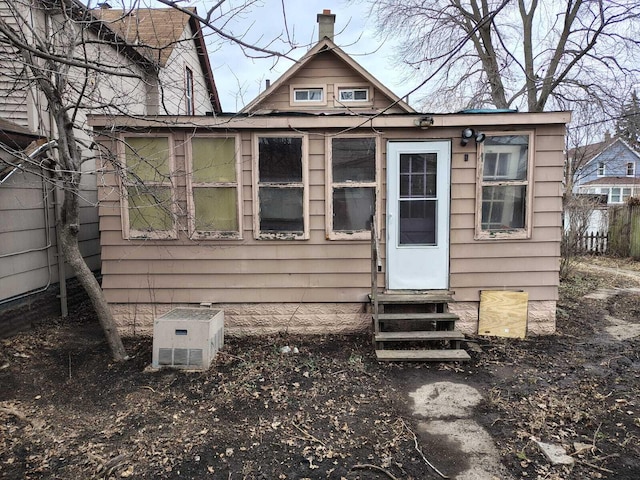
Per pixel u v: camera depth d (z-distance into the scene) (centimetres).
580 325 651
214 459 319
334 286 588
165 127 555
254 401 407
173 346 479
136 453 325
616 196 3164
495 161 573
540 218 575
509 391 427
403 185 578
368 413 386
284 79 1052
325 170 573
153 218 579
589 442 334
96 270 779
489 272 583
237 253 584
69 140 453
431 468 307
